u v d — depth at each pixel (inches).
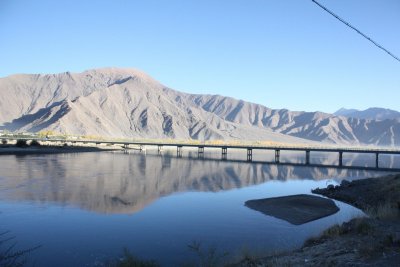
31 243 742.5
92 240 770.8
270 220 992.9
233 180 1991.9
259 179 2084.2
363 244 545.3
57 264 625.3
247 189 1638.8
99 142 5319.9
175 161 3346.5
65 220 941.8
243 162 3432.6
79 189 1449.3
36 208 1075.3
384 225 672.4
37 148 4180.6
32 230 842.2
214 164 3112.7
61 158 3129.9
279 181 2005.4
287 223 961.5
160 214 1046.4
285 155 5383.9
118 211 1070.4
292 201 1247.5
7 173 1913.1
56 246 725.9
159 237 803.4
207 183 1818.4
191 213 1066.7
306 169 2810.0
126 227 886.4
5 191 1347.2
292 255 564.7
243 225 929.5
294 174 2420.0
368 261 462.9
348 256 498.0
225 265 580.4
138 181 1788.9
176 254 682.2
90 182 1672.0
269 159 4136.3
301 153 6156.5
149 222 944.3
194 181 1886.1
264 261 551.2
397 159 4899.1
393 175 1610.5
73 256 667.4
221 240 788.6
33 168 2201.0
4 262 467.2
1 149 3666.3
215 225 924.0
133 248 719.7
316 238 689.6
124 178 1886.1
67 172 2057.1
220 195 1430.9
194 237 809.5
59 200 1205.1
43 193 1326.3
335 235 666.2
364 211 1102.4
